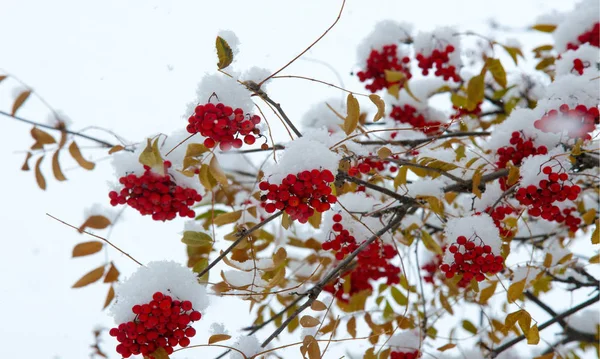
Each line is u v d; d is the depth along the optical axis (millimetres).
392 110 2209
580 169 1952
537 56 2232
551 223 2186
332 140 1898
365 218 1960
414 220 2078
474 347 2111
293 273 2113
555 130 1875
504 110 2234
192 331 1787
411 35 2201
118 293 1798
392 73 2082
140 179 1819
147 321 1764
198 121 1776
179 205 1843
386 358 2008
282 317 2160
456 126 2217
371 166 2049
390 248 2016
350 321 2061
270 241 2113
